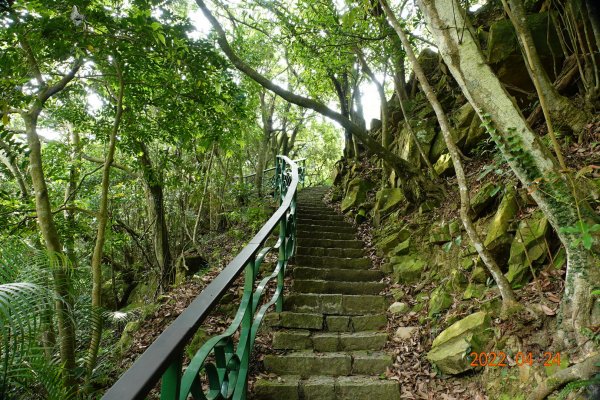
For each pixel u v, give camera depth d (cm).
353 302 342
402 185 507
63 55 332
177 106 454
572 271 199
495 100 202
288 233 381
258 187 1016
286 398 233
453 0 211
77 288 330
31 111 329
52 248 309
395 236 454
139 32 319
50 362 232
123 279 943
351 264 430
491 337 239
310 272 395
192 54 356
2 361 193
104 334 480
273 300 278
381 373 260
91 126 502
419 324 306
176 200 782
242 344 188
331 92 938
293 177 438
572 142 341
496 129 205
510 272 281
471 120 520
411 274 385
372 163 761
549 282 248
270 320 306
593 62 378
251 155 1302
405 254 424
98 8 316
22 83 319
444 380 244
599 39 320
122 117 482
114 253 1027
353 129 488
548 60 463
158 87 421
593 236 188
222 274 146
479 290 294
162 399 99
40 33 302
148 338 335
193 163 862
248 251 183
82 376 304
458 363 238
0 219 408
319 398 234
